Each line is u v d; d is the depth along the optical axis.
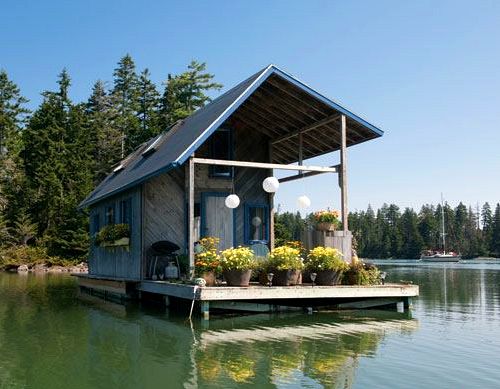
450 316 11.33
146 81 54.97
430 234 94.31
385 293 12.09
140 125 51.03
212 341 8.37
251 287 10.81
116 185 16.80
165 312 12.24
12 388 5.86
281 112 15.09
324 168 13.55
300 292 11.22
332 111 14.05
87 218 40.25
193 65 44.09
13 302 15.08
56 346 8.20
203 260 11.58
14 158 45.47
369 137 14.69
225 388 5.73
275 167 13.02
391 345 7.95
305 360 6.94
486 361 6.83
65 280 25.95
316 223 13.17
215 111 13.86
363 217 106.88
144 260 14.45
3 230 38.62
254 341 8.34
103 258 19.19
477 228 103.75
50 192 41.47
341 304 12.45
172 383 5.95
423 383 5.78
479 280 25.77
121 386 5.88
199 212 15.60
